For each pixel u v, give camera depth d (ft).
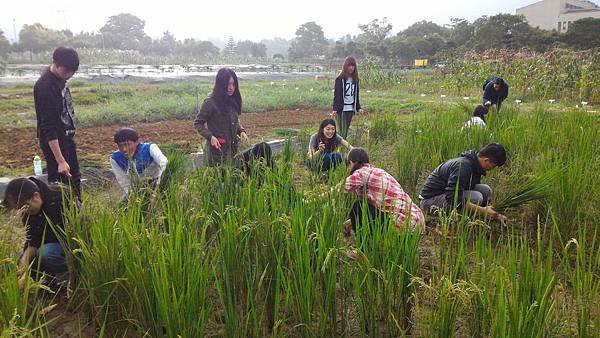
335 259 10.94
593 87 57.11
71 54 16.99
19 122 43.11
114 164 17.88
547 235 17.43
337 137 24.14
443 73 80.48
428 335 10.08
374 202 15.78
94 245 11.73
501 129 25.58
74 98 60.18
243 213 12.97
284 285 10.59
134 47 298.97
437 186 19.11
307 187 16.63
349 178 16.05
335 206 13.23
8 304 9.91
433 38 173.47
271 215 12.95
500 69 69.10
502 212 18.42
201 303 10.48
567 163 19.76
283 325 10.44
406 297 11.51
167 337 10.01
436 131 25.03
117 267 11.65
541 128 25.76
